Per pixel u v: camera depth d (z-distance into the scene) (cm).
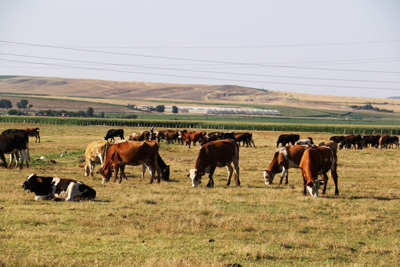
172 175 2794
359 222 1488
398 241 1248
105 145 2516
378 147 6488
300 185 2469
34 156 3566
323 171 2081
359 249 1159
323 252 1109
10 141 2711
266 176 2447
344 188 2370
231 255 1043
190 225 1334
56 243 1078
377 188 2408
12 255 957
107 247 1064
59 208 1495
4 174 2439
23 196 1697
